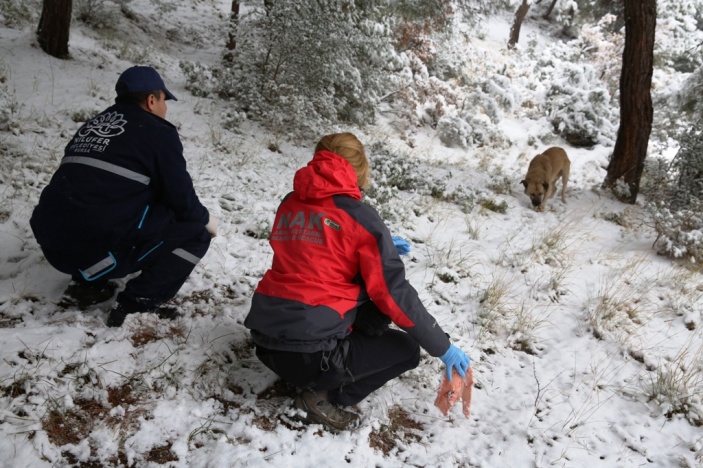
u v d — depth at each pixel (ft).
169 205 9.34
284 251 8.32
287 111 25.46
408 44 42.19
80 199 8.46
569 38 90.74
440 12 39.24
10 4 28.09
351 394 8.67
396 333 8.70
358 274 8.30
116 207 8.61
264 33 27.30
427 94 38.58
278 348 7.97
